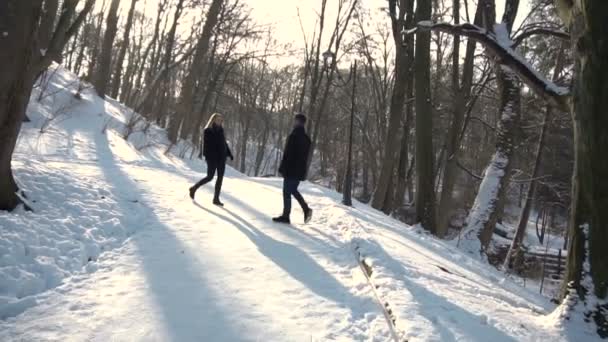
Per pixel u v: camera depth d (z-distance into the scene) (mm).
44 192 6445
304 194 13188
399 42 17781
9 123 5441
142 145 17656
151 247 5906
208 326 3844
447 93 25453
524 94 19016
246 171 56000
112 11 23016
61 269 4676
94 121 17469
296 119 8141
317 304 4523
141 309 4047
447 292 5266
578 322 4488
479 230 11352
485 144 29406
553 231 38000
